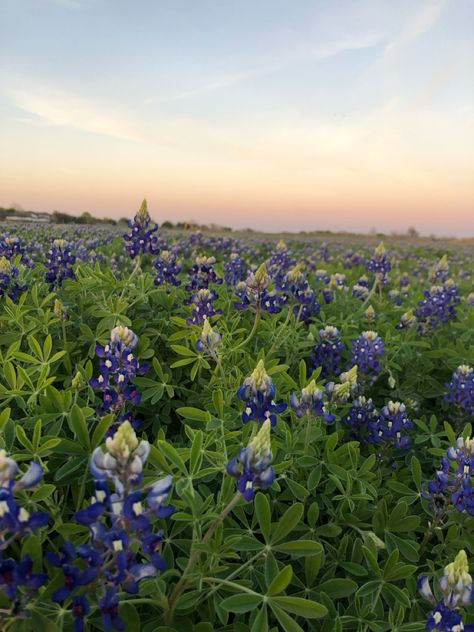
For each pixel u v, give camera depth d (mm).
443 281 1476
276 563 403
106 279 806
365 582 483
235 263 1079
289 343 814
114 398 503
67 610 333
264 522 414
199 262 889
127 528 305
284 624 354
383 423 653
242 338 790
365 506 534
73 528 384
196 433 468
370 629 437
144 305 820
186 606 383
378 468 639
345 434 705
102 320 718
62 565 290
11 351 600
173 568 428
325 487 556
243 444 523
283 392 667
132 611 361
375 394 880
